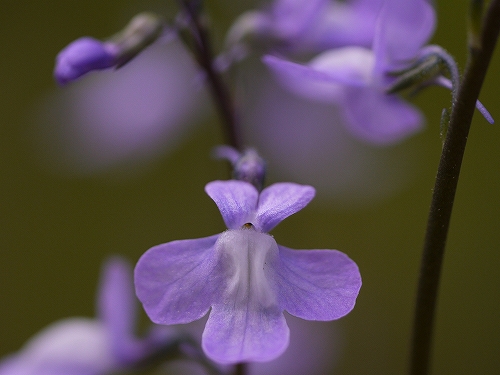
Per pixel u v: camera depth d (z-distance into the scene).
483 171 0.17
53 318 0.19
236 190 0.09
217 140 0.16
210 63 0.10
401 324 0.17
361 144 0.16
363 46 0.11
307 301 0.09
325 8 0.11
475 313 0.18
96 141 0.14
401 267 0.17
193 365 0.13
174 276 0.09
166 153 0.16
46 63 0.19
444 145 0.09
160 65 0.13
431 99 0.17
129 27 0.10
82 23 0.19
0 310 0.19
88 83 0.13
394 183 0.17
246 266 0.09
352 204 0.16
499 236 0.17
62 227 0.18
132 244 0.18
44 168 0.18
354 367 0.17
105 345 0.10
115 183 0.18
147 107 0.13
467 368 0.17
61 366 0.10
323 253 0.09
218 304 0.09
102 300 0.10
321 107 0.15
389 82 0.10
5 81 0.19
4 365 0.11
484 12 0.09
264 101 0.15
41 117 0.16
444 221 0.09
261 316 0.08
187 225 0.18
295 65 0.09
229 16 0.16
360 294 0.17
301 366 0.14
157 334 0.11
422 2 0.09
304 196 0.09
